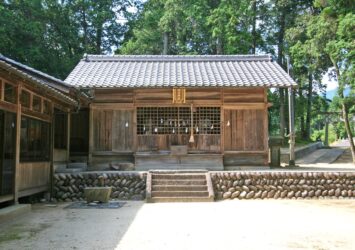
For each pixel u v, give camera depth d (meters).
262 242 6.16
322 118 38.78
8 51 23.86
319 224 7.72
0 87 8.27
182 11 27.31
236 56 18.20
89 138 15.16
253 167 15.00
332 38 17.75
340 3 15.91
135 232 6.91
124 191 12.07
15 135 9.21
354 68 15.45
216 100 15.16
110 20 32.94
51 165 11.80
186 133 15.12
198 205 10.62
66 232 6.92
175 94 15.11
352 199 12.01
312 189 12.25
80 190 12.02
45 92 10.31
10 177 9.09
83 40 32.62
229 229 7.21
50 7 28.36
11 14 23.70
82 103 14.67
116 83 14.94
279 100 29.19
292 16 27.95
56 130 13.75
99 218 8.46
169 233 6.84
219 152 14.99
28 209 9.45
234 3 26.72
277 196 12.09
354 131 40.84
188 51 28.89
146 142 15.09
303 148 25.89
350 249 5.73
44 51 25.67
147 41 29.53
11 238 6.43
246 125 15.16
